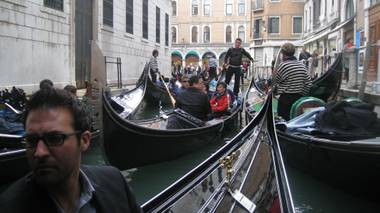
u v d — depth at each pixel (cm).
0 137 536
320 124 634
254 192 361
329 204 566
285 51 813
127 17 2081
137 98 1366
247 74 3036
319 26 3109
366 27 1775
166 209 294
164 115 822
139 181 692
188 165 783
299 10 4144
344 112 610
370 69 1333
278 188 388
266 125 580
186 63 5741
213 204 320
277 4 4188
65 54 1380
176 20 5738
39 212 153
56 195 161
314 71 1936
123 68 2019
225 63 1284
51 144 155
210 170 373
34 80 1195
